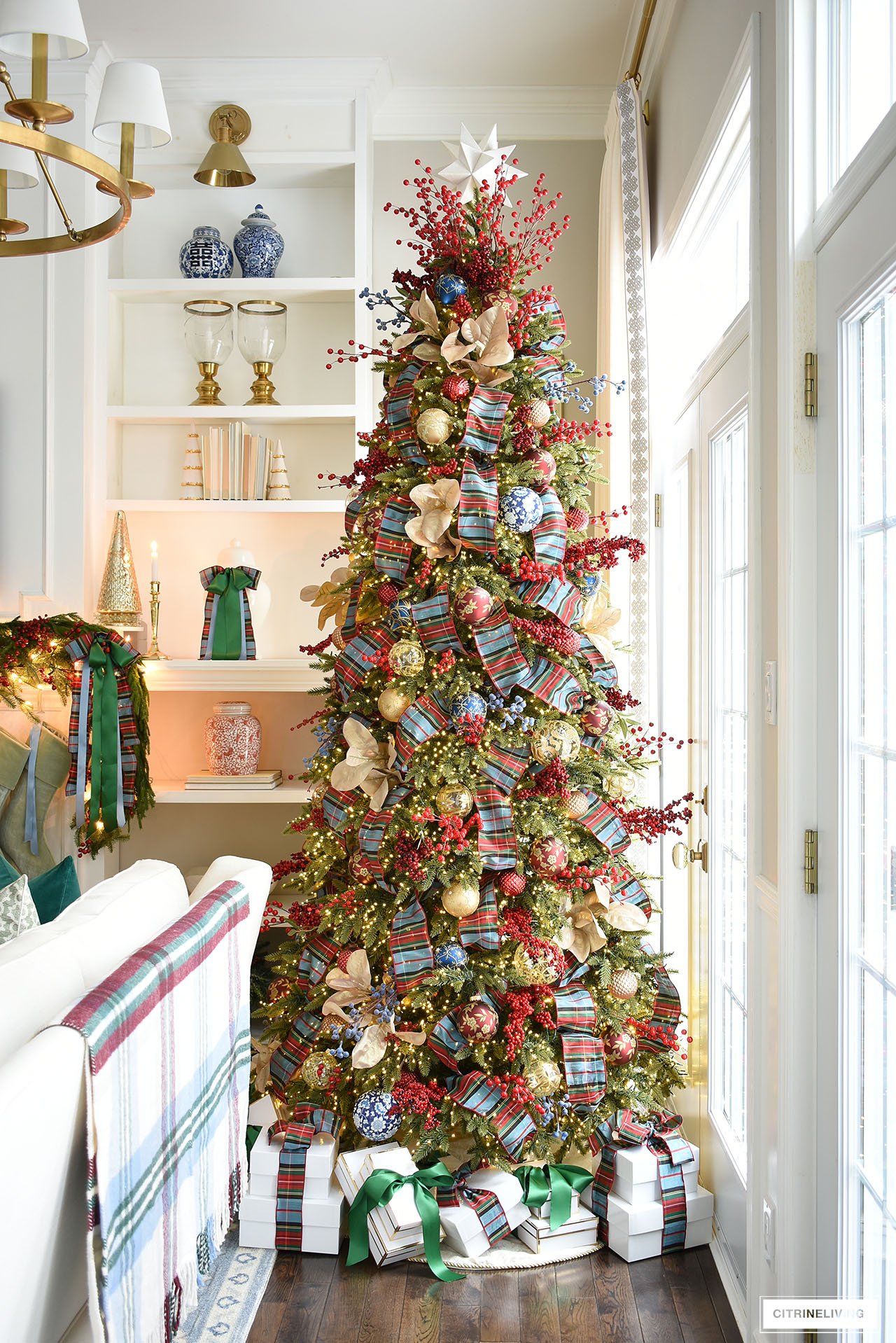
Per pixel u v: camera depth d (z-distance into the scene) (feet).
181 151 12.84
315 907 8.47
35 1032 4.82
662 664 10.36
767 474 6.41
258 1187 7.81
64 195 12.26
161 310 13.52
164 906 6.89
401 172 13.35
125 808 11.84
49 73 12.21
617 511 8.41
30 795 11.53
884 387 4.79
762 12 6.50
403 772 7.77
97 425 12.60
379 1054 7.59
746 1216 6.98
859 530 5.13
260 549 13.50
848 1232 5.13
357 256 12.71
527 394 8.05
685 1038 9.46
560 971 7.61
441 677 7.69
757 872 6.51
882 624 4.84
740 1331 6.75
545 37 11.94
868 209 4.77
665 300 10.61
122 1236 4.53
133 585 12.23
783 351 5.77
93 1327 4.30
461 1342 6.68
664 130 10.42
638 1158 7.76
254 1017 11.70
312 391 13.60
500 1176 7.89
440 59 12.41
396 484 8.09
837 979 5.24
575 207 13.19
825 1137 5.44
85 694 11.53
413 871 7.41
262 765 13.37
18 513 12.23
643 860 10.64
